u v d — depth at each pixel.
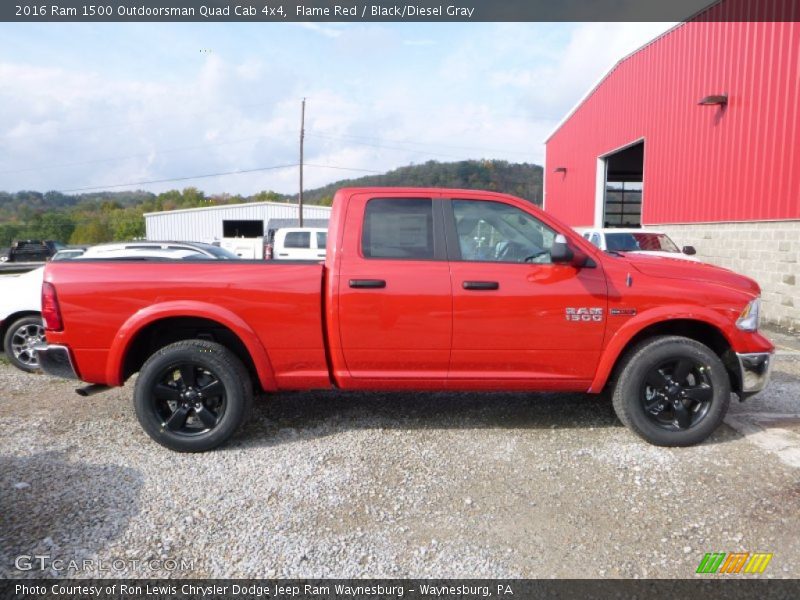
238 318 3.67
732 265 11.04
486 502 3.06
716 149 11.52
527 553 2.60
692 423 3.76
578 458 3.61
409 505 3.03
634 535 2.74
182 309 3.63
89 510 2.96
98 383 3.78
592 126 19.20
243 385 3.72
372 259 3.75
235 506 3.01
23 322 5.93
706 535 2.73
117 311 3.63
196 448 3.69
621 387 3.80
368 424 4.23
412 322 3.70
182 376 3.72
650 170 14.58
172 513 2.94
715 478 3.32
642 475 3.37
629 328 3.71
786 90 9.47
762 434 4.00
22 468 3.46
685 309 3.70
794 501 3.04
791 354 6.95
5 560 2.50
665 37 13.68
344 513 2.95
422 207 3.86
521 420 4.32
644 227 14.93
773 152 9.83
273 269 3.72
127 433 4.07
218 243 26.72
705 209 11.93
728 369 3.91
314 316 3.71
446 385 3.84
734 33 10.91
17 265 26.94
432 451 3.72
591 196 19.50
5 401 4.88
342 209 3.85
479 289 3.68
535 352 3.75
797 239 9.24
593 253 3.82
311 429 4.13
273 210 43.38
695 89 12.27
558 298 3.69
